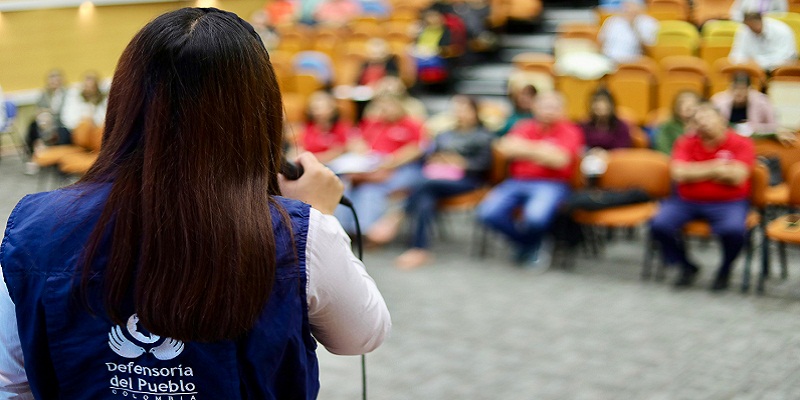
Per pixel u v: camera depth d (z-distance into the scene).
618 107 7.30
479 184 5.95
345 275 1.05
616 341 4.11
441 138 6.11
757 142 5.37
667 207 4.92
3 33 9.01
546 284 5.06
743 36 6.79
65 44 9.65
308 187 1.16
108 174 1.03
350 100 7.50
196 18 1.03
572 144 5.54
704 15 8.91
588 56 7.86
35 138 8.27
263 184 1.03
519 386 3.65
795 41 6.69
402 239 6.17
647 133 6.80
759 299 4.59
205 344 0.99
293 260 1.01
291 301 1.01
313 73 8.67
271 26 10.72
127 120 1.02
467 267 5.50
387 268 5.51
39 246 1.00
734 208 4.74
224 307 0.96
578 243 5.47
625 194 5.30
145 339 1.00
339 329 1.07
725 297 4.66
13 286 1.01
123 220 0.98
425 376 3.78
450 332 4.31
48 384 1.05
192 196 0.97
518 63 8.34
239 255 0.97
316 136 6.36
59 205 1.02
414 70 9.15
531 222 5.38
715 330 4.18
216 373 1.00
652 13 9.14
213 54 1.00
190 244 0.96
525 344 4.13
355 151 6.16
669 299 4.68
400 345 4.16
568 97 7.80
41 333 1.01
